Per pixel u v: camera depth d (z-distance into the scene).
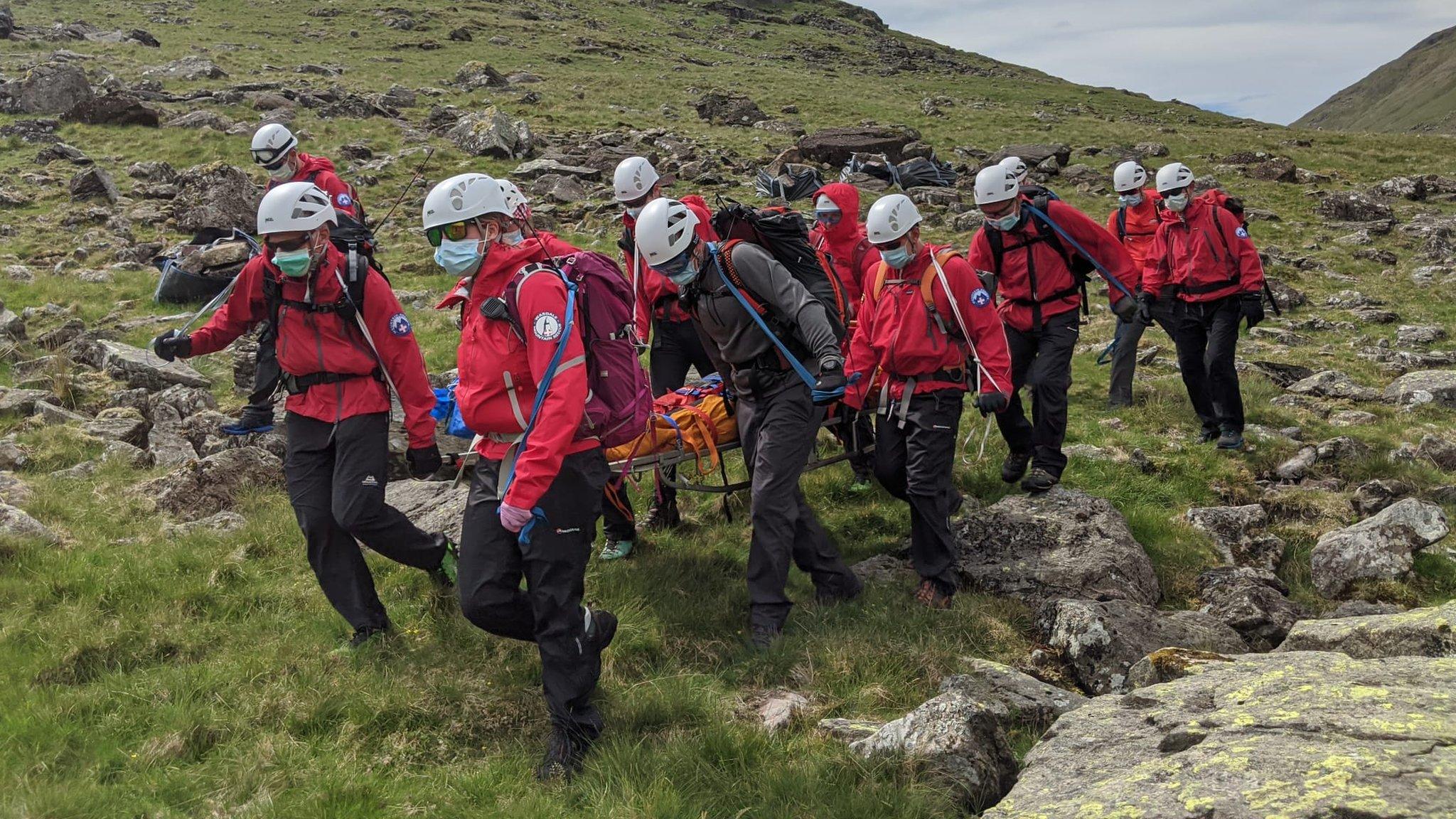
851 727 4.46
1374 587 6.48
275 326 5.06
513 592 4.38
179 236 18.11
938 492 5.95
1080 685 5.25
